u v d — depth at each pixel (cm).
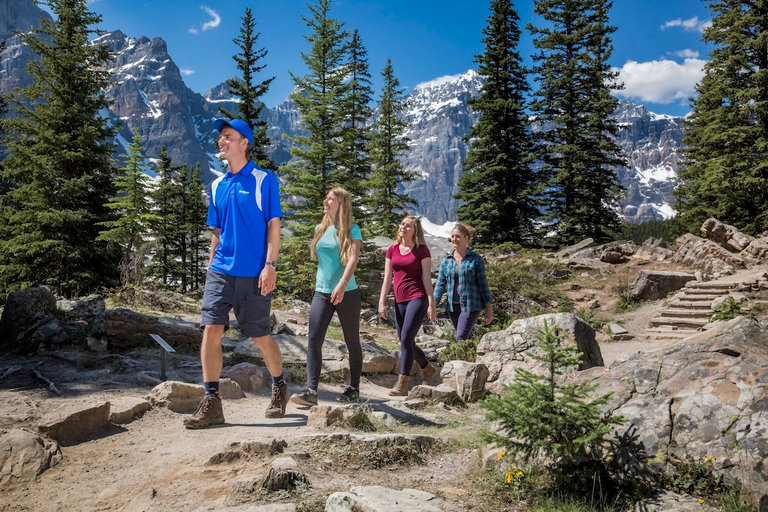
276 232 384
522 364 585
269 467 278
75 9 2014
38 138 1880
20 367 542
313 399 438
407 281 553
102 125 2009
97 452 336
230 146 385
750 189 2838
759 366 301
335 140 1975
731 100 2927
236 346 661
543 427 289
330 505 240
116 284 1697
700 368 320
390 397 554
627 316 1669
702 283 1656
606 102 3259
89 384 502
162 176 4703
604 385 344
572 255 2320
